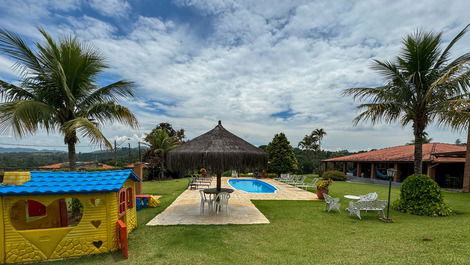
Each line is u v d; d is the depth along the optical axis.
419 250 4.24
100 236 4.76
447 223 6.30
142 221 7.03
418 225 6.27
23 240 4.36
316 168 40.03
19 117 5.73
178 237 5.56
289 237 5.54
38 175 5.12
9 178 4.52
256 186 19.59
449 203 10.04
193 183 16.17
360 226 6.48
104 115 8.15
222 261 4.19
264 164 8.16
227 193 7.93
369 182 22.44
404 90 8.58
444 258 3.77
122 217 5.71
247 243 5.14
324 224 6.71
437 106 8.12
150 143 27.56
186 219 7.25
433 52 8.20
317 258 4.17
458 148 22.16
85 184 4.87
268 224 6.72
